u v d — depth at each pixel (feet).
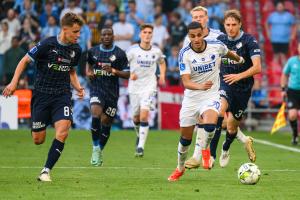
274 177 116.67
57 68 108.99
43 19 250.98
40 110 110.63
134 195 93.81
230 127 130.93
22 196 92.17
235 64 129.49
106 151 162.50
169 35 252.42
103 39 144.56
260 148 176.45
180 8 262.06
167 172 122.62
